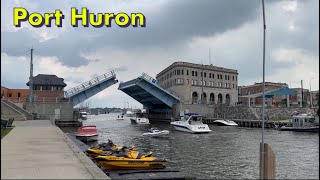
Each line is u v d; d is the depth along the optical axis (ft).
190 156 84.23
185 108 246.06
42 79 258.57
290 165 71.26
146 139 132.87
